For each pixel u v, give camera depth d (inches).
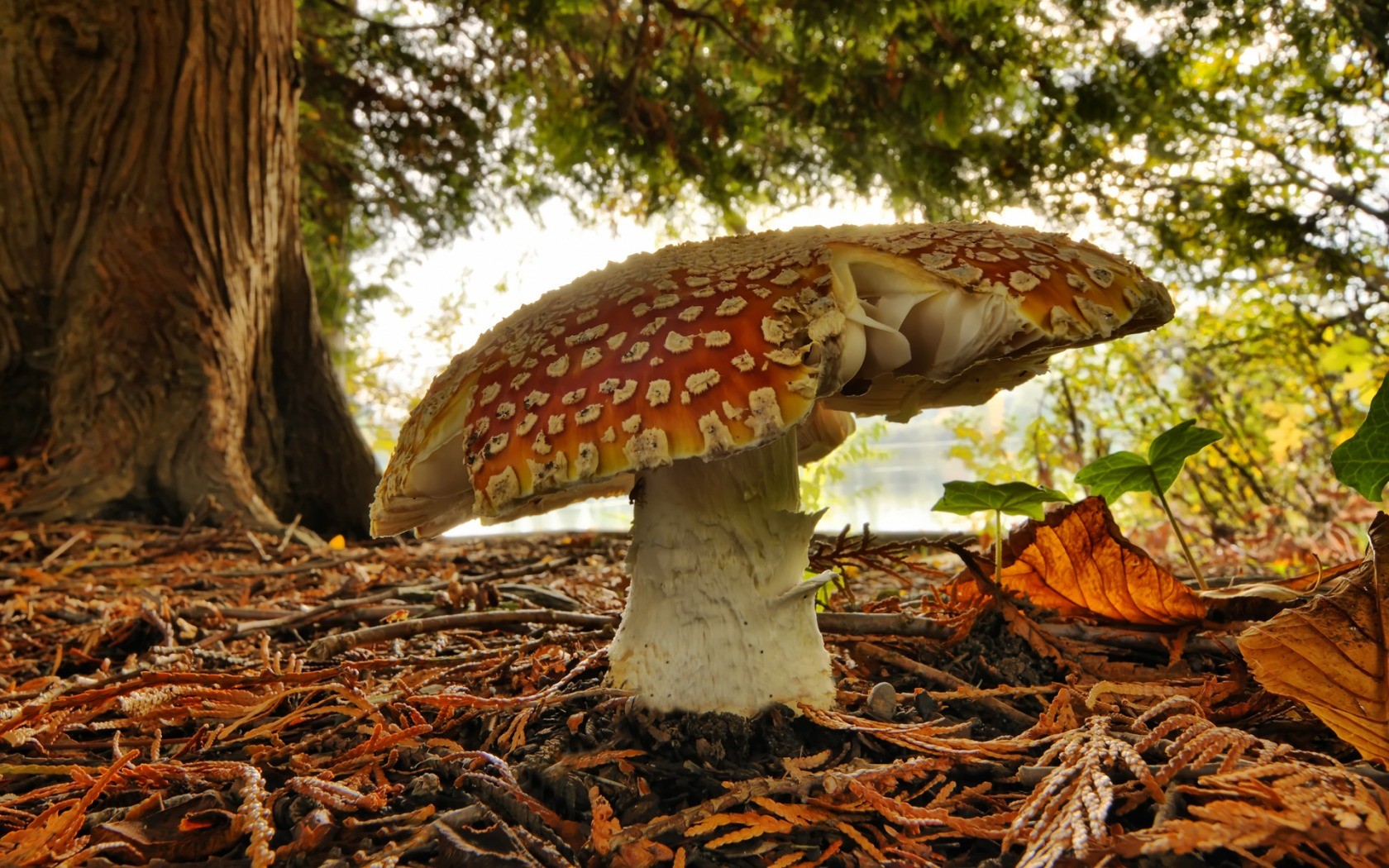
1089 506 9.7
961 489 10.2
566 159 45.9
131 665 11.7
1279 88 37.1
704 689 8.3
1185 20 34.5
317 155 49.0
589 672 10.2
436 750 8.2
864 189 44.1
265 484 33.1
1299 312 34.9
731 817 6.9
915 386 10.6
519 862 6.3
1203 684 8.7
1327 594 7.1
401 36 46.3
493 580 18.6
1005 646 10.0
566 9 40.2
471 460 7.9
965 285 7.8
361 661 11.0
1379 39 31.7
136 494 27.2
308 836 6.7
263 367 33.8
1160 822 6.2
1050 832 6.1
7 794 8.0
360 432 36.5
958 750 7.5
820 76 39.3
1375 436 8.4
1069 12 36.7
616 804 7.3
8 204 29.0
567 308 8.4
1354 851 5.4
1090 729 7.5
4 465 27.0
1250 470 34.9
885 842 6.8
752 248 8.7
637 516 9.0
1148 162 39.0
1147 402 37.1
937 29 36.7
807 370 7.3
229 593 17.7
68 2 29.1
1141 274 8.8
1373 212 35.6
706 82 45.1
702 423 7.2
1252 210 36.5
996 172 40.3
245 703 9.5
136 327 29.1
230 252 31.5
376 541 31.3
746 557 8.6
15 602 15.7
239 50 31.4
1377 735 6.5
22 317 28.8
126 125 29.7
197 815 7.1
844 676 9.8
